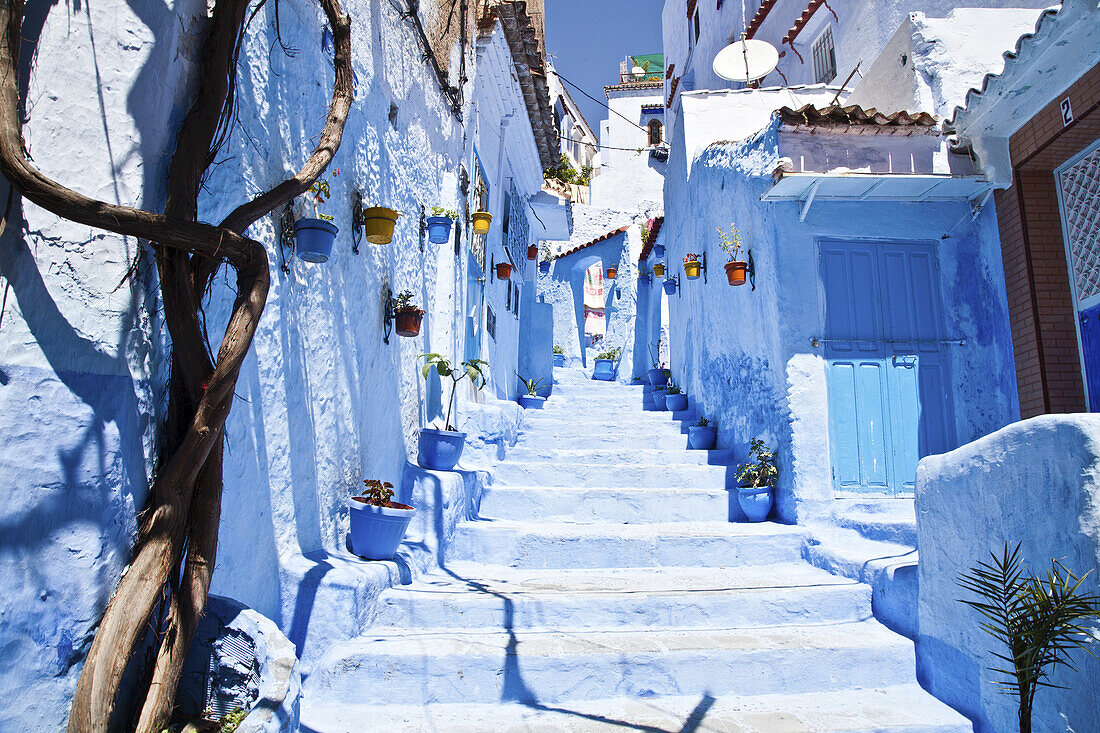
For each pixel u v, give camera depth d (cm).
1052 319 577
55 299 226
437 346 703
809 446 612
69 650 222
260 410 353
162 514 243
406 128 608
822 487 607
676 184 1164
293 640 378
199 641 266
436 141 700
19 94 225
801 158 632
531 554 555
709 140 1029
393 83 569
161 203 271
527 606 439
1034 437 330
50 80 234
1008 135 601
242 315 265
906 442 620
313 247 381
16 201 216
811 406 618
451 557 553
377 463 525
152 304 263
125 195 253
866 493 611
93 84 246
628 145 2683
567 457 772
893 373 630
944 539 396
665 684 390
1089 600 277
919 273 650
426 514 545
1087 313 564
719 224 834
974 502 371
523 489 652
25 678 208
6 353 210
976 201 645
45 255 224
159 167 270
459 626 430
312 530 419
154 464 260
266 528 360
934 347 637
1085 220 569
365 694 367
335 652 371
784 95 1023
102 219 226
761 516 637
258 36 359
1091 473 299
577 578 514
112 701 216
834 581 500
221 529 312
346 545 468
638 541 559
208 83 287
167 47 273
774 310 646
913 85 682
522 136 1045
